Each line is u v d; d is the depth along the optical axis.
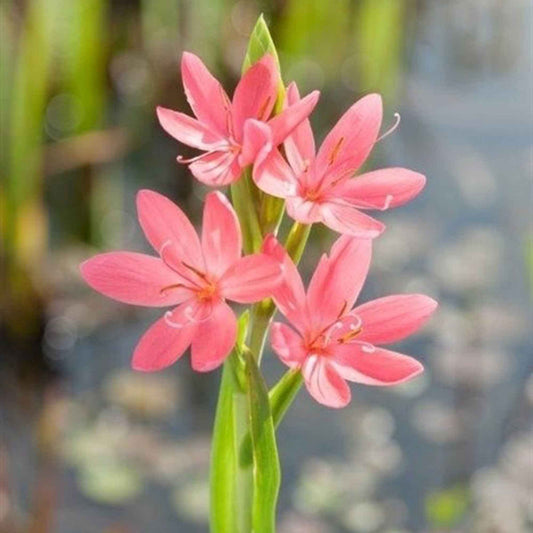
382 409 1.53
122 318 1.70
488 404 1.51
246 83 0.65
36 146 1.63
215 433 0.70
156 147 1.96
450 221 1.89
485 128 2.14
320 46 1.93
